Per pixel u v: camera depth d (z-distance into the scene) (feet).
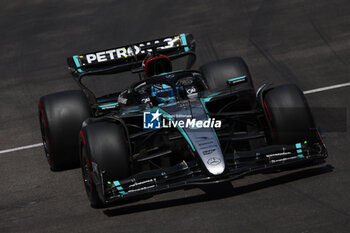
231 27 203.92
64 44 217.77
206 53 180.96
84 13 258.57
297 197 79.30
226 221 74.59
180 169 83.25
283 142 88.48
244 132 105.91
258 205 78.33
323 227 69.15
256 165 83.10
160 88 98.94
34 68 193.57
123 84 163.02
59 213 86.69
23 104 159.02
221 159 80.07
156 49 123.24
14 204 93.25
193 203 82.53
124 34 219.20
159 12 240.32
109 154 83.71
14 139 130.52
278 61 163.73
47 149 108.99
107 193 82.28
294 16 204.54
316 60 159.94
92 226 79.61
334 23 190.60
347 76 143.54
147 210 82.53
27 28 247.50
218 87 108.58
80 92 108.47
